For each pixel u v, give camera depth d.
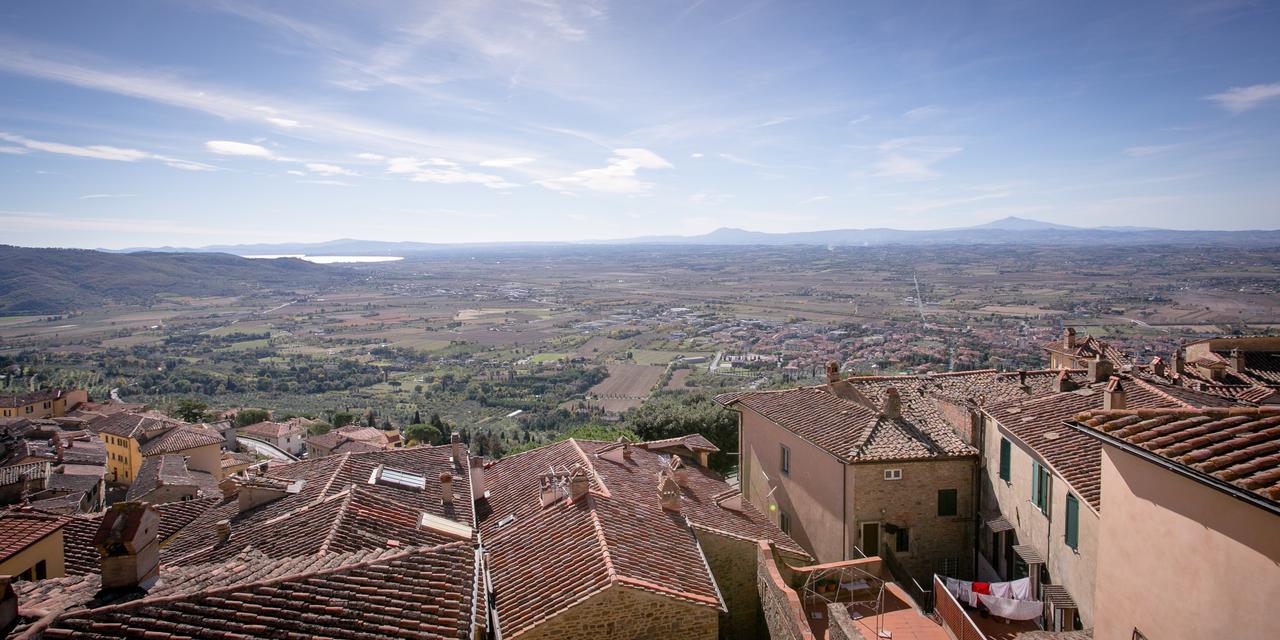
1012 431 25.41
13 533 19.34
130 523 14.02
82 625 11.73
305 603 13.15
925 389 35.28
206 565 16.48
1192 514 11.57
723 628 23.12
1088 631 19.09
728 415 57.81
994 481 27.38
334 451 91.38
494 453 95.44
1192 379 37.34
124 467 78.56
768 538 25.55
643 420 58.59
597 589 17.45
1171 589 12.02
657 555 20.25
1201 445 11.98
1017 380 36.19
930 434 30.02
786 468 34.25
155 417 84.75
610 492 24.27
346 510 21.19
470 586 15.33
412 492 25.42
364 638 12.62
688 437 36.59
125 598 13.34
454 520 24.30
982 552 28.30
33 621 12.14
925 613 24.64
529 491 26.88
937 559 28.48
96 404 113.88
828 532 29.77
